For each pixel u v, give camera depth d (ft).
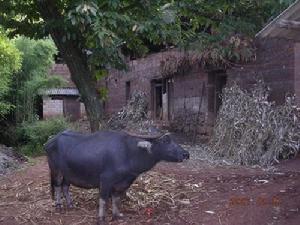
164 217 17.42
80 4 15.34
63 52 19.39
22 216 18.28
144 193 19.69
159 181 21.48
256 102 28.40
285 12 14.80
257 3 22.17
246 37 27.96
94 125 19.83
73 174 17.44
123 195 18.67
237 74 32.65
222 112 30.40
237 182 21.84
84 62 19.70
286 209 17.12
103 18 16.16
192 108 38.68
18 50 40.98
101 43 16.01
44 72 46.85
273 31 15.83
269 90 29.91
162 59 42.04
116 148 16.66
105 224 16.85
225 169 25.16
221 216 17.10
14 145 43.34
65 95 59.52
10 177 25.40
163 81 44.19
